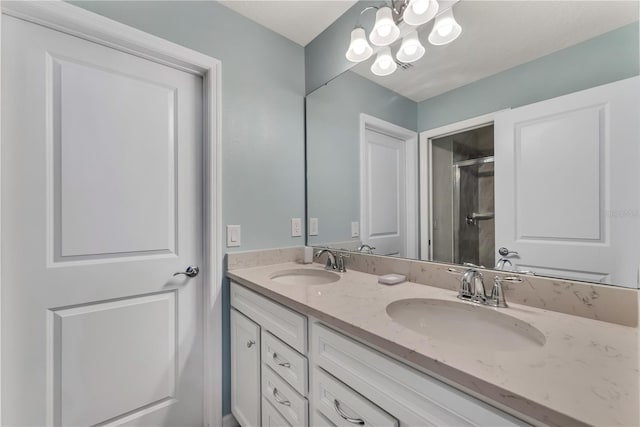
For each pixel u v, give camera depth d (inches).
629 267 29.2
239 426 56.4
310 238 68.4
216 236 54.9
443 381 22.1
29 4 38.0
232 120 57.4
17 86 39.3
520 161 37.1
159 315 50.6
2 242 38.4
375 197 56.1
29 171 40.0
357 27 51.5
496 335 32.9
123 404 46.8
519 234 37.1
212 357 54.4
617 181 29.9
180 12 51.3
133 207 48.1
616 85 30.0
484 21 40.3
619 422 15.1
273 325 42.8
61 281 42.3
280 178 64.9
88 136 44.3
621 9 29.9
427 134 47.6
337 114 63.3
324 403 33.3
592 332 27.2
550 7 34.8
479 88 41.1
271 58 64.0
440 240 46.0
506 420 18.4
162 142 51.3
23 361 39.6
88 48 44.4
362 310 33.4
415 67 49.1
